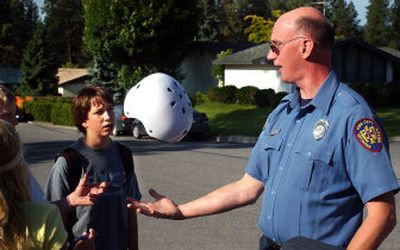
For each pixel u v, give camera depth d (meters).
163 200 3.08
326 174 2.57
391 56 34.78
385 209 2.45
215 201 3.04
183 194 9.62
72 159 3.36
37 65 51.53
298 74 2.75
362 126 2.52
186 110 3.53
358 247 2.42
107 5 30.80
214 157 14.91
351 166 2.52
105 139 3.47
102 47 31.59
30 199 2.36
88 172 3.36
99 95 3.42
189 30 32.50
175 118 3.46
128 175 3.55
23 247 2.25
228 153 15.90
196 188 10.18
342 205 2.58
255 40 53.94
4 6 82.06
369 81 34.84
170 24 31.42
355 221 2.61
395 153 15.62
